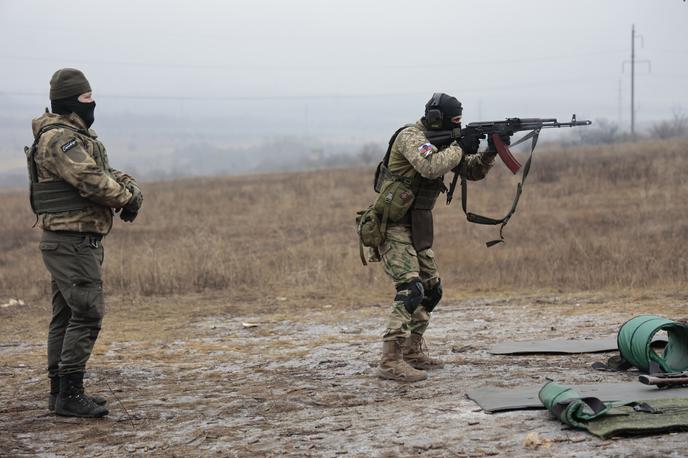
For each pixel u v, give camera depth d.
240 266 12.41
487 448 4.04
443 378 5.75
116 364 6.90
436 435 4.31
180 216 23.78
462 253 13.77
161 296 11.10
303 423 4.79
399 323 5.70
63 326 5.28
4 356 7.58
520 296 10.15
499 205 22.97
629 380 5.41
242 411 5.18
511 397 4.89
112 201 4.93
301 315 9.47
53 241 4.98
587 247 13.24
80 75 5.04
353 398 5.35
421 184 5.62
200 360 7.06
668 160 28.09
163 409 5.33
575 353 6.41
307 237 18.55
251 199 27.77
